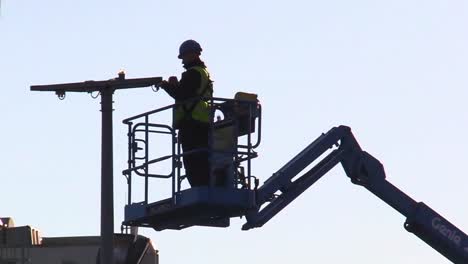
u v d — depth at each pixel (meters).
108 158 43.38
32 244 77.50
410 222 56.28
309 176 53.50
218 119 46.81
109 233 43.09
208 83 46.25
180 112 46.31
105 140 43.44
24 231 76.56
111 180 43.38
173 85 46.06
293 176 53.03
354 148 55.12
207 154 46.19
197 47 46.47
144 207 47.75
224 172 46.69
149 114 47.50
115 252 46.69
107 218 43.16
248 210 46.81
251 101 46.53
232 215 47.75
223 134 46.50
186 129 46.28
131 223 48.72
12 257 76.75
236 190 45.94
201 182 46.34
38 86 43.97
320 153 54.12
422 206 56.22
